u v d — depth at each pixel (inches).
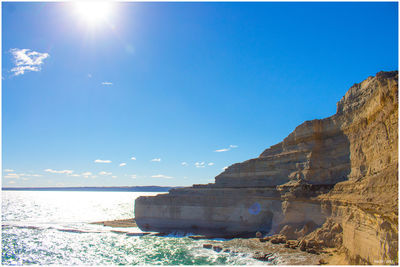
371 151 1742.1
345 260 1451.8
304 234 2080.5
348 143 2170.3
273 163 2861.7
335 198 1921.8
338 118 2346.2
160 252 2162.9
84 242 2650.1
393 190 1152.8
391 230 992.9
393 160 1337.4
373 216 1163.9
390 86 1476.4
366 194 1428.4
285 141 2824.8
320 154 2429.9
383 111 1594.5
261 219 2748.5
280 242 2132.1
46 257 2177.7
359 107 2080.5
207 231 2942.9
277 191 2659.9
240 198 2957.7
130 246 2428.6
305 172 2402.8
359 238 1284.4
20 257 2188.7
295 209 2277.3
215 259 1872.5
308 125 2559.1
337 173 2209.6
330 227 1881.2
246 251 1988.2
